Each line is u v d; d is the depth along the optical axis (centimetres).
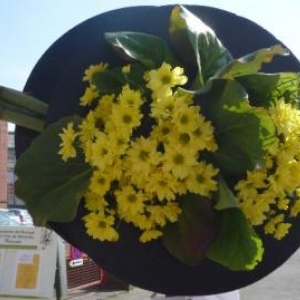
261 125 60
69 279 392
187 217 61
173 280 66
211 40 66
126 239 65
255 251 61
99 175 61
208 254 62
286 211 68
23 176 65
